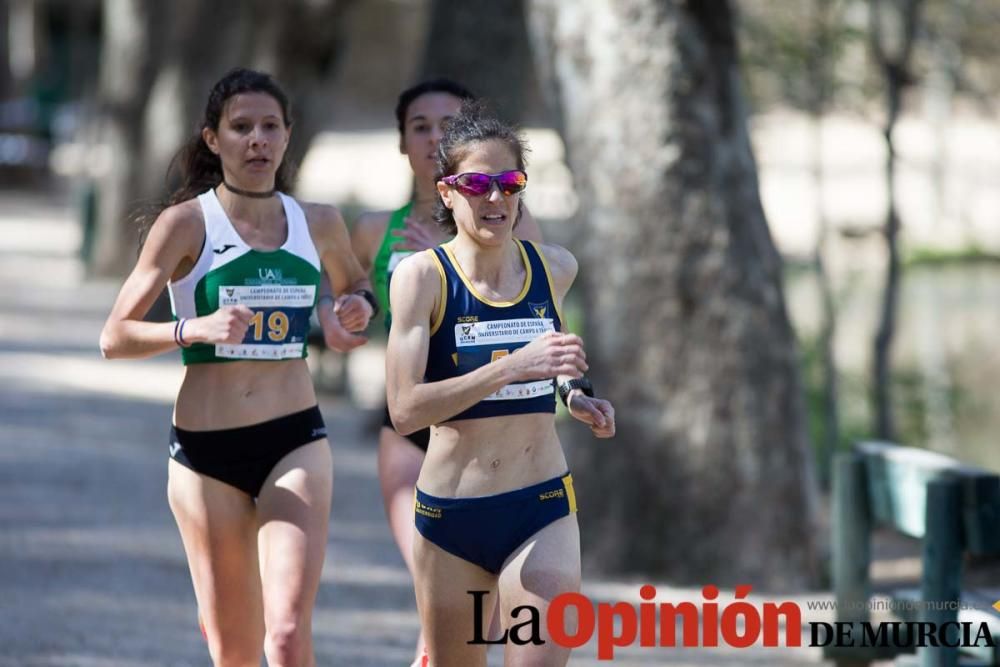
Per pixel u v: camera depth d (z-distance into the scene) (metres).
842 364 53.59
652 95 31.00
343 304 19.06
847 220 58.69
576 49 31.64
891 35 47.31
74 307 75.00
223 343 17.08
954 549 20.61
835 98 46.44
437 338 15.96
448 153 16.09
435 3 46.28
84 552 31.48
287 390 18.34
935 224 79.44
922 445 46.78
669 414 30.41
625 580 30.20
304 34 69.94
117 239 83.94
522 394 16.03
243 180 18.33
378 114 172.12
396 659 24.53
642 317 30.69
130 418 49.38
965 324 67.38
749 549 30.08
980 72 51.62
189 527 18.25
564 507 16.20
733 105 31.55
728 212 30.95
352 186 83.38
